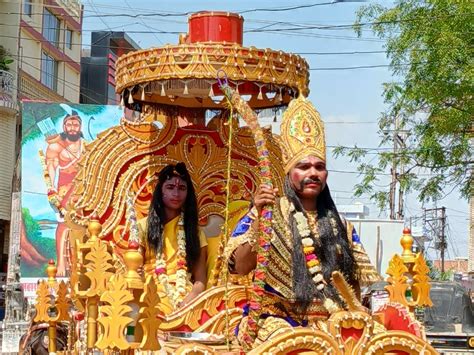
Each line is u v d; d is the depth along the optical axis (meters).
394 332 3.68
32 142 15.91
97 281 4.41
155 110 6.54
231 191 6.54
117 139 6.41
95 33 34.97
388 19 13.69
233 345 4.39
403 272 4.64
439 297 12.30
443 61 12.90
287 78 5.61
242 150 6.61
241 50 5.44
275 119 6.61
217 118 6.63
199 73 5.39
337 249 4.24
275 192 4.09
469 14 12.88
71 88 33.75
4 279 28.62
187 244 5.92
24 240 16.19
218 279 5.66
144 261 5.93
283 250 4.16
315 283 4.06
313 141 4.31
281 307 4.15
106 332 3.55
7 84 28.36
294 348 3.57
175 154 6.48
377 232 15.23
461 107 13.50
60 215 6.25
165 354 4.24
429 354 3.68
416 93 13.33
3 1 28.80
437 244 46.78
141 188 6.35
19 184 23.80
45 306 6.27
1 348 14.92
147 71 5.57
